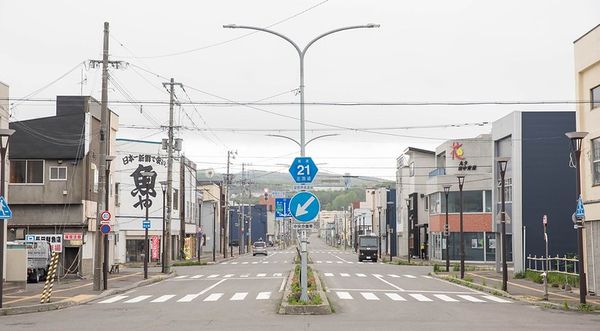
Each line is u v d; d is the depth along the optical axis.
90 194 44.03
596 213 27.81
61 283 35.59
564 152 43.75
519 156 43.75
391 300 25.53
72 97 46.47
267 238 158.75
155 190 67.75
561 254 43.16
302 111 22.77
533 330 16.05
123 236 65.94
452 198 66.19
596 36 28.34
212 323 17.53
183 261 67.62
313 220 20.88
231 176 120.25
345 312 20.53
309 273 39.53
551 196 43.53
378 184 128.62
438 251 71.19
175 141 49.06
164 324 17.45
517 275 39.38
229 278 41.31
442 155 74.12
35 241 36.88
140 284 36.06
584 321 18.47
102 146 31.48
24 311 22.19
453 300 26.02
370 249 71.69
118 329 16.48
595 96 29.00
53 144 42.91
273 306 22.48
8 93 30.64
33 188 42.69
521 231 43.31
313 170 21.25
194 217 84.25
